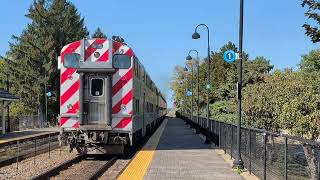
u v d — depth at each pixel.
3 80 75.00
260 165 14.18
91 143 20.66
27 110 73.50
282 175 11.44
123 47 20.59
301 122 16.36
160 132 42.59
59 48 75.81
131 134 20.45
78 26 79.94
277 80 23.44
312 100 17.08
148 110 32.38
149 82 33.16
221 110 45.97
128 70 20.55
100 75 20.42
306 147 9.62
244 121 23.92
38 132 43.97
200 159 19.73
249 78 49.31
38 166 18.59
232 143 20.08
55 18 76.38
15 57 75.50
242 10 17.30
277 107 19.73
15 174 16.22
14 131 46.53
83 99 20.30
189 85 87.00
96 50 20.42
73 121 20.39
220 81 65.88
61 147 26.38
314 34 11.29
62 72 20.50
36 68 74.44
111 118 20.36
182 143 29.02
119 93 20.48
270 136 12.84
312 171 9.25
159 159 19.69
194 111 71.06
